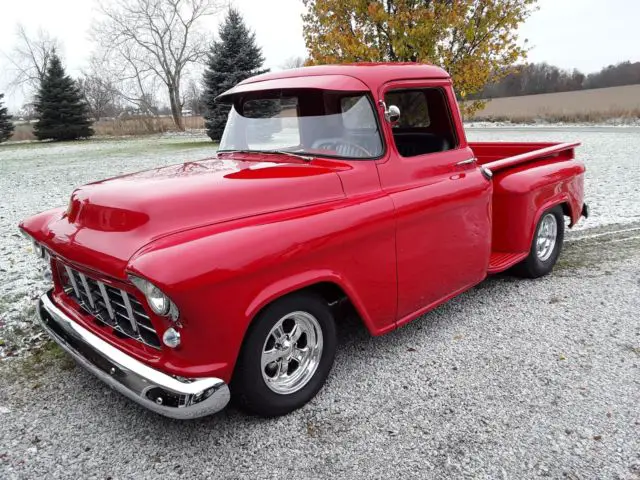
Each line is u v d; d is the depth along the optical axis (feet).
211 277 7.44
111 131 129.29
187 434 9.01
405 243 10.61
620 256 17.89
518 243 14.57
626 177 33.35
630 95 148.77
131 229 8.12
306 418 9.36
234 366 8.31
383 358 11.41
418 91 11.75
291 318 9.23
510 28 31.32
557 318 13.20
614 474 7.80
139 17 140.36
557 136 68.13
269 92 11.35
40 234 9.90
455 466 8.06
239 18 79.15
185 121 145.89
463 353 11.53
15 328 13.11
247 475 8.03
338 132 10.44
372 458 8.30
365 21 31.81
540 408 9.44
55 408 9.85
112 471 8.17
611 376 10.43
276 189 9.22
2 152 82.53
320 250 8.90
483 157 18.76
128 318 8.49
